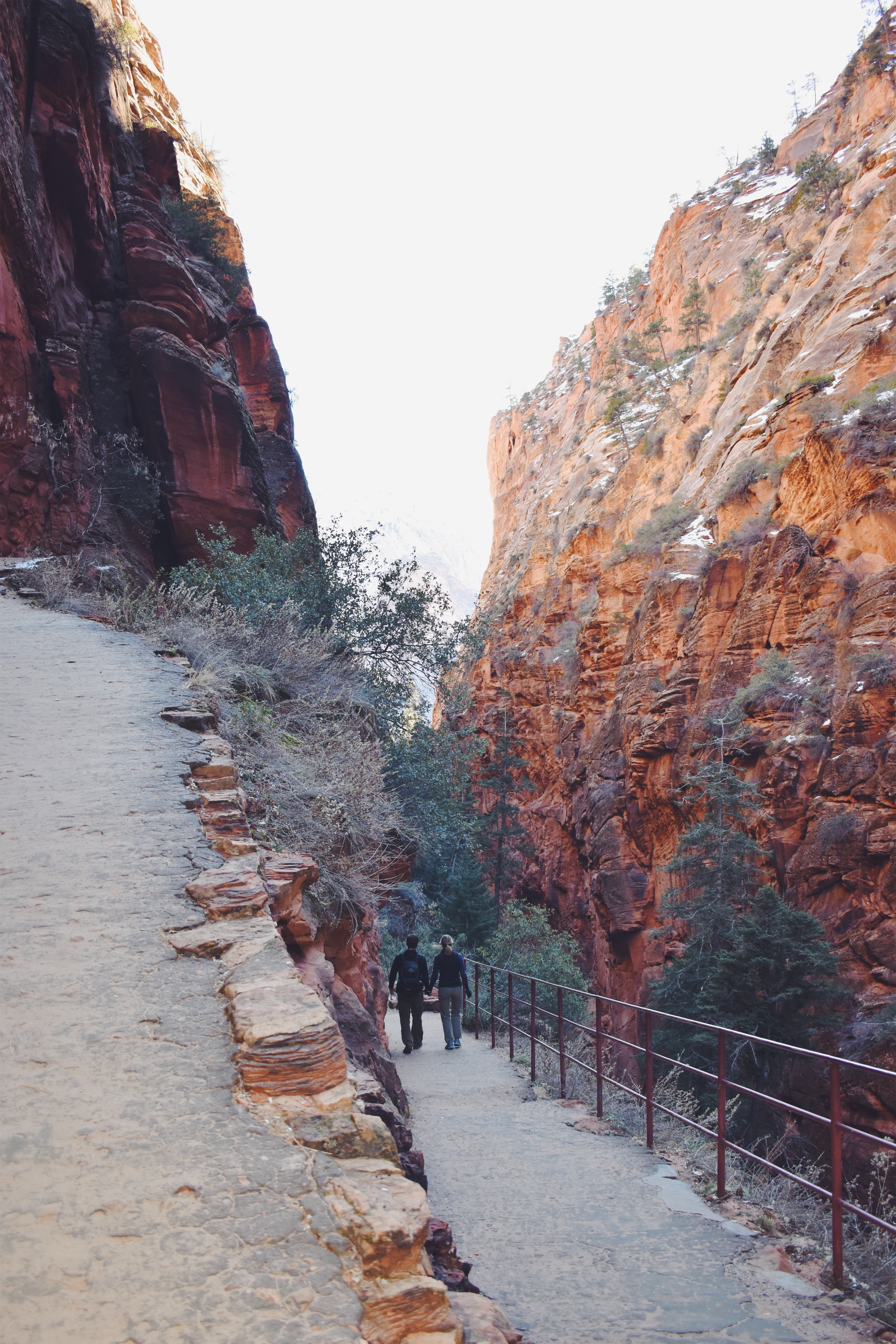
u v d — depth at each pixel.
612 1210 5.31
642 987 28.78
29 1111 2.34
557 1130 7.45
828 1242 4.96
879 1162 6.36
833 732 22.77
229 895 3.78
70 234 17.94
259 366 26.70
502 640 71.19
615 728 40.81
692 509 46.12
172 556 17.34
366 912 7.55
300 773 7.41
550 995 20.70
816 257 47.84
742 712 26.78
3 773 5.38
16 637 9.20
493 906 36.31
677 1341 3.60
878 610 23.75
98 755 5.77
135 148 24.06
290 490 25.23
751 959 16.55
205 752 5.94
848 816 20.53
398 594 15.07
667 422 63.06
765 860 23.56
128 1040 2.71
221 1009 2.91
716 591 31.83
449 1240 3.14
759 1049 16.09
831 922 19.84
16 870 4.03
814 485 29.53
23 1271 1.79
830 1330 3.72
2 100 14.86
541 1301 4.01
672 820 31.11
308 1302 1.74
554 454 104.88
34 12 17.45
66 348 16.12
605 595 51.31
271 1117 2.37
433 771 14.41
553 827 52.97
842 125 67.38
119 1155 2.18
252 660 10.06
